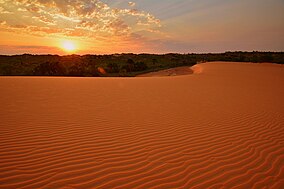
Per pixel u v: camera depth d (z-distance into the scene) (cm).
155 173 409
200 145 539
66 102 896
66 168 405
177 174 410
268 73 2889
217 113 841
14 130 561
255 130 663
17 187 345
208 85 1706
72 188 352
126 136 568
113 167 419
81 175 387
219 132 632
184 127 661
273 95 1342
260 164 460
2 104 811
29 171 388
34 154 446
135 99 1029
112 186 365
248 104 1036
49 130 575
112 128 620
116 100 987
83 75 3906
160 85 1591
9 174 376
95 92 1154
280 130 672
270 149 530
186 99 1094
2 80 1448
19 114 698
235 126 693
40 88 1189
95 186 362
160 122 696
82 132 575
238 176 414
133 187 367
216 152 505
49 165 411
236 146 541
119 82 1686
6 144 481
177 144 537
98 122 663
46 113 725
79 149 480
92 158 446
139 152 485
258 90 1540
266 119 786
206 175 412
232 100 1120
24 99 907
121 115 752
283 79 2348
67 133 563
